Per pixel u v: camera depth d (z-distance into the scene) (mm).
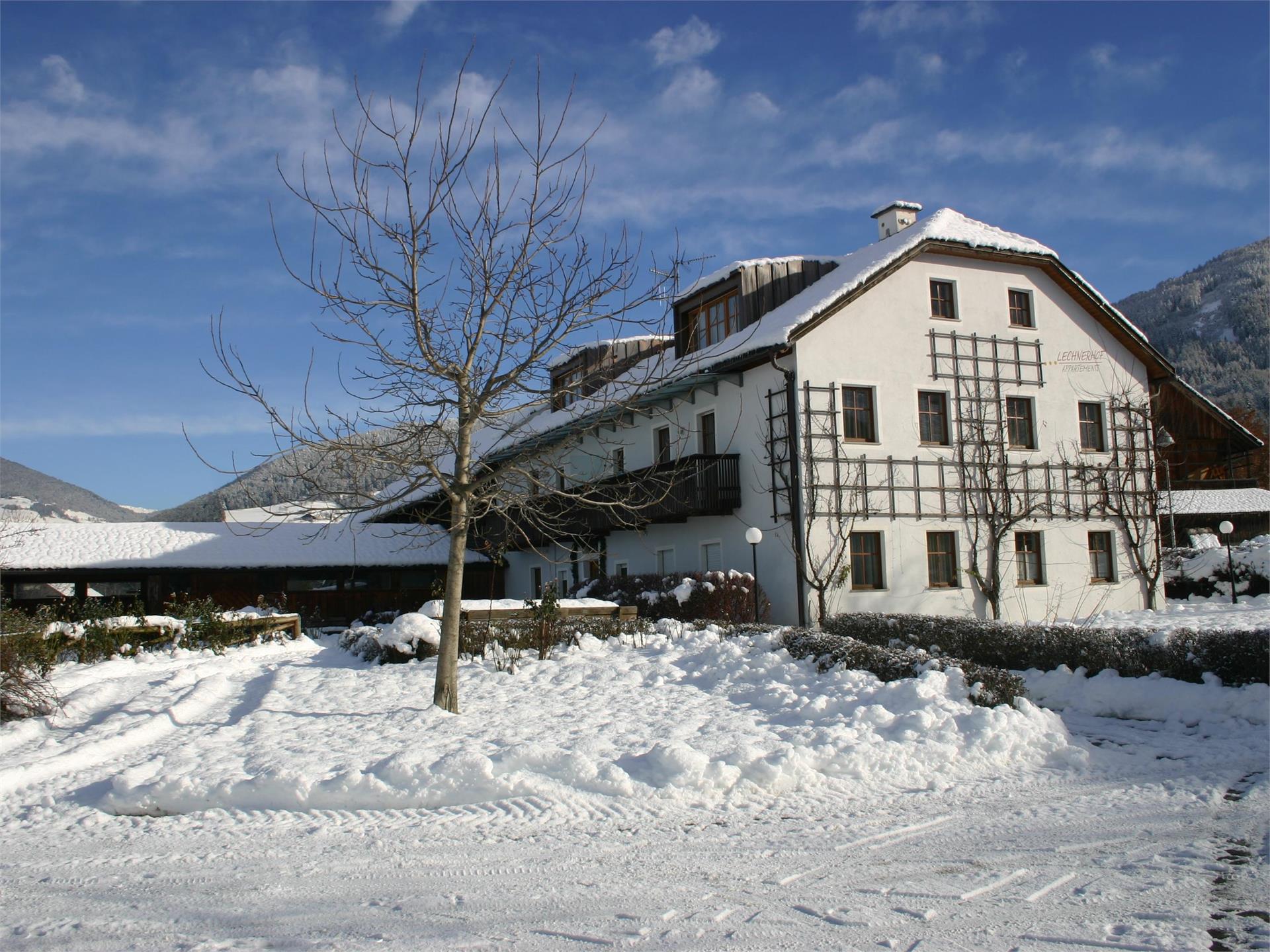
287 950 4809
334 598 32719
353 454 10805
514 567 34750
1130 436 24938
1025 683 12961
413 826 7199
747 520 22078
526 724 10352
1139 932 4793
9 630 14219
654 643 15531
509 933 4965
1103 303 24469
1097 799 7816
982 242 22781
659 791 7922
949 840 6668
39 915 5496
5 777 8656
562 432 23516
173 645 18906
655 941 4809
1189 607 24016
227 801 7863
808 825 7109
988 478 22469
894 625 15633
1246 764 8961
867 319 21766
